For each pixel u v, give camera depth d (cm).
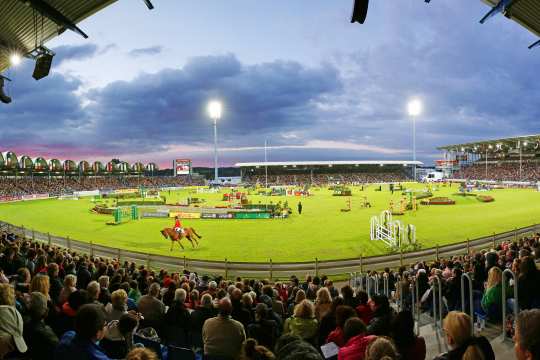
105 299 845
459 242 2634
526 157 12612
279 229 3631
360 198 7144
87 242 2920
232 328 601
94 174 13050
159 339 714
